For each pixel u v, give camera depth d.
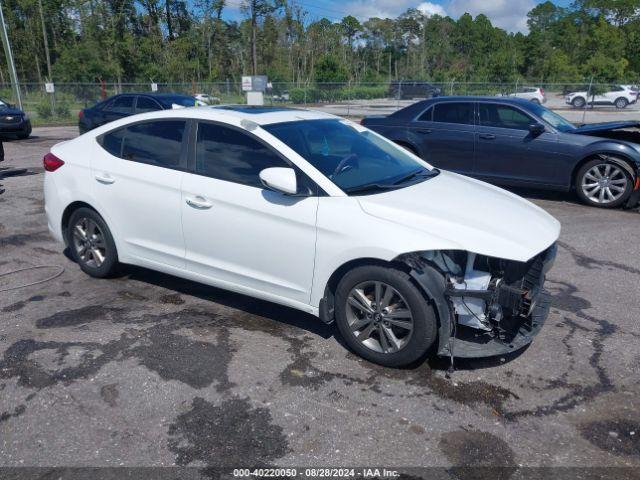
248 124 3.96
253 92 21.25
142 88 29.39
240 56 71.75
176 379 3.36
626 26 86.31
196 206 4.04
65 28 59.31
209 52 62.94
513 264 3.31
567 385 3.35
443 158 8.76
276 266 3.78
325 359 3.62
